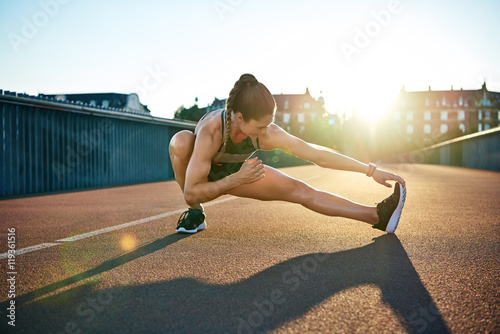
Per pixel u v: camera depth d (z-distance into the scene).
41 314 1.66
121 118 13.46
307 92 84.12
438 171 18.19
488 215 4.38
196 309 1.69
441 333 1.46
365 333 1.46
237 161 2.94
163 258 2.53
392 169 20.72
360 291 1.89
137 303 1.76
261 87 2.39
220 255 2.59
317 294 1.86
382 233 3.32
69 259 2.55
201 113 47.50
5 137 9.28
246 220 4.06
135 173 14.51
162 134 16.36
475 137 24.08
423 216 4.30
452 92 86.19
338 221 3.97
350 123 66.56
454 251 2.67
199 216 3.43
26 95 9.49
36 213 5.07
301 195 3.10
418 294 1.85
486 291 1.89
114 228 3.73
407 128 85.69
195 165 2.68
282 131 2.97
